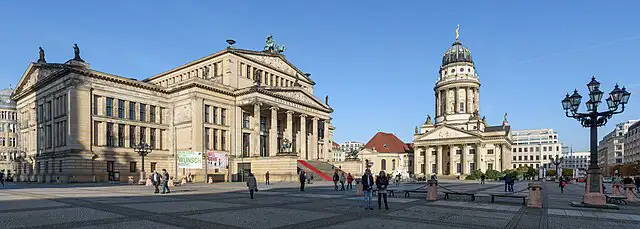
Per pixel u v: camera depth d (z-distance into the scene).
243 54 74.25
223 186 44.94
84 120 56.53
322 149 92.38
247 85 74.31
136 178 62.34
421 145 130.50
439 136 126.69
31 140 69.44
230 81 70.38
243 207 21.17
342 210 20.14
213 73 73.50
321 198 27.56
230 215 17.77
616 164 184.62
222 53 71.31
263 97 70.62
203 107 65.06
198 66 75.69
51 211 18.44
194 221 15.77
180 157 56.47
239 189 38.31
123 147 61.47
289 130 77.19
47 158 61.28
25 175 68.88
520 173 115.75
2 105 110.31
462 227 15.01
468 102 128.38
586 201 22.53
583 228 15.09
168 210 19.38
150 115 66.38
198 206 21.47
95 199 25.28
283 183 53.88
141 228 13.95
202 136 63.72
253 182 27.16
